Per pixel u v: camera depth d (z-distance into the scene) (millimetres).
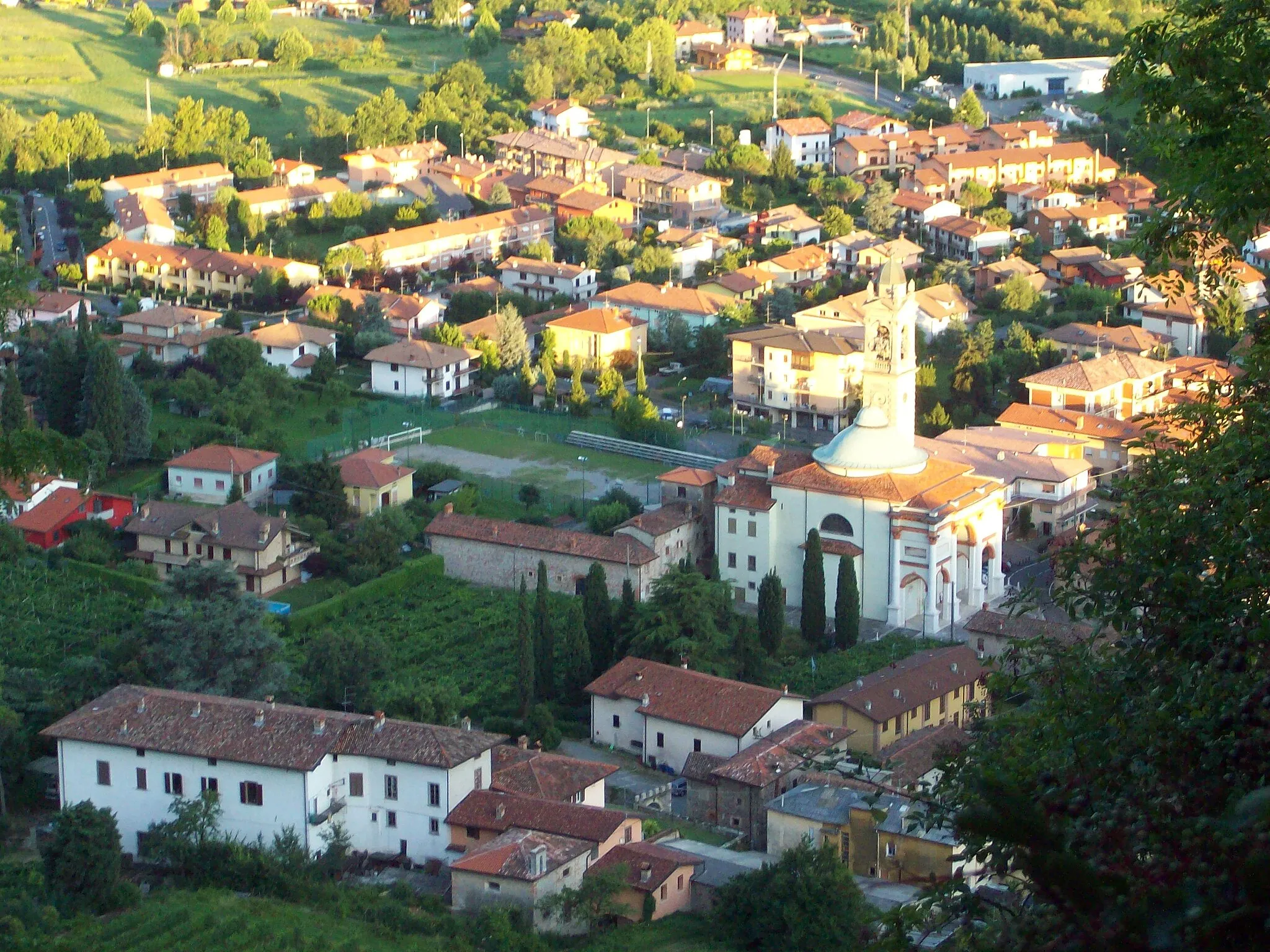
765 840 139000
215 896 124500
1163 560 52031
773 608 177000
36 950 111625
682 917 122875
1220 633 48875
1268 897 26531
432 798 132000
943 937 82125
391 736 134125
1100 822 39469
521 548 196125
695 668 165875
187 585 172125
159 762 134125
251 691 153375
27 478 76750
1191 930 26953
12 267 102500
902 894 124500
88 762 136250
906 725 154250
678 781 150000
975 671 161875
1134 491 55781
